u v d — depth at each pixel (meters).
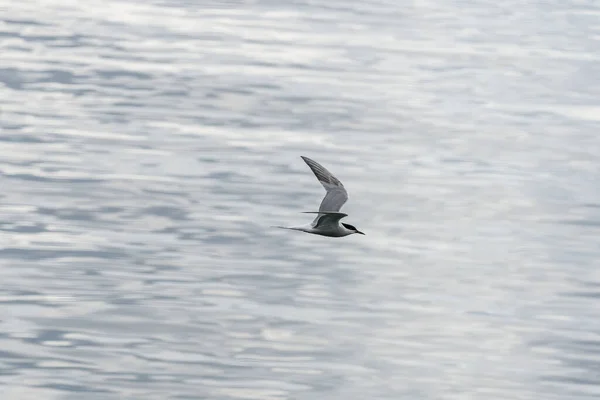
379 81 56.22
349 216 36.44
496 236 34.94
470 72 59.41
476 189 39.84
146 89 52.09
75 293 29.14
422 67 60.09
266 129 46.50
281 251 32.97
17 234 33.28
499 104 52.72
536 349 27.23
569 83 57.53
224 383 24.95
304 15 73.44
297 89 53.34
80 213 35.44
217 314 28.31
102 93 51.06
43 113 47.31
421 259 32.75
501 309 29.39
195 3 76.00
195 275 30.78
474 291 30.50
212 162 41.56
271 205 37.25
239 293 29.69
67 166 40.25
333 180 17.89
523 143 46.19
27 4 72.19
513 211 37.41
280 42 64.31
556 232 35.44
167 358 26.00
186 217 35.53
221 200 37.44
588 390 25.25
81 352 26.03
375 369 25.83
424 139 46.19
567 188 40.19
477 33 70.38
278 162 42.09
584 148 45.72
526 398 24.81
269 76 55.72
